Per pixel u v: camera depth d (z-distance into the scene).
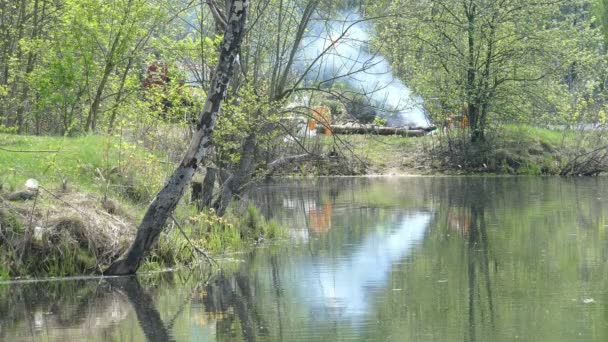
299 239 22.78
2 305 15.69
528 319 14.27
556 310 14.84
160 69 25.36
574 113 43.84
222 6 23.56
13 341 13.41
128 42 28.78
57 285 17.11
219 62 16.75
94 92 30.89
